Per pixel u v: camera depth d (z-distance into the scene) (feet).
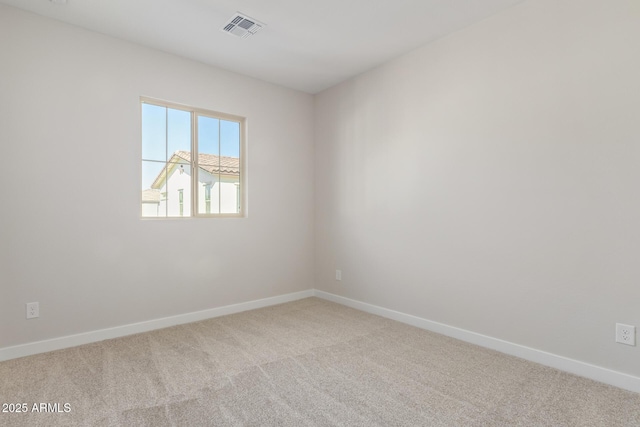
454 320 9.18
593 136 6.81
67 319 8.49
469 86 8.77
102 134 8.97
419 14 8.23
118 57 9.24
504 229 8.14
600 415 5.66
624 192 6.47
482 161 8.53
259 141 12.16
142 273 9.62
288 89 12.99
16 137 7.84
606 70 6.64
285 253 12.91
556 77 7.28
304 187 13.50
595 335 6.83
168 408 5.81
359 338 9.11
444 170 9.34
